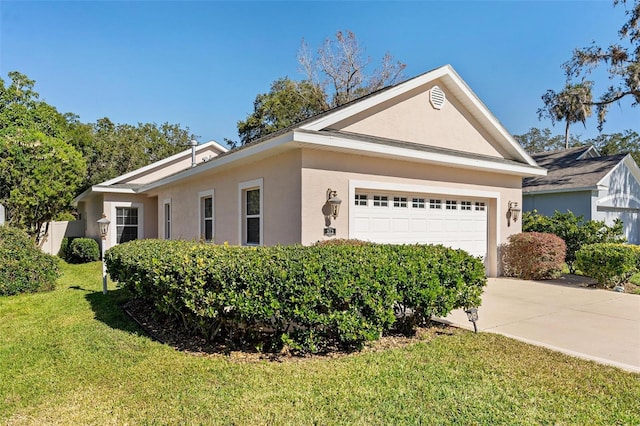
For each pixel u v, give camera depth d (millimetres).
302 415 2982
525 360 4121
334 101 26594
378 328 4414
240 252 4879
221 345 4672
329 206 7441
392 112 8695
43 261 9008
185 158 17938
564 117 19906
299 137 6652
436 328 5426
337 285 4172
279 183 7824
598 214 15203
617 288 8625
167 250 5621
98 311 6594
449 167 9391
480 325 5668
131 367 4039
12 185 14633
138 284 5504
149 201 16969
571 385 3518
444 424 2842
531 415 2973
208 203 11352
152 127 32531
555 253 9898
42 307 7043
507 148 10883
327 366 3953
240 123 28766
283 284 4125
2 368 4109
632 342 4859
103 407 3195
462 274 5273
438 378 3631
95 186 15367
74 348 4688
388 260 4766
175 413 3055
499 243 10578
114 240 16078
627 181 16469
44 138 15570
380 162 8188
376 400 3205
